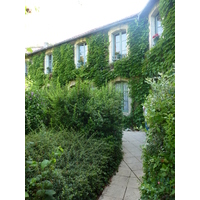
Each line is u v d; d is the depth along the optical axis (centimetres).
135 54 743
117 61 821
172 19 473
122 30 841
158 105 142
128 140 534
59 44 1141
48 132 287
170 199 120
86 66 969
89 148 271
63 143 260
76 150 261
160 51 576
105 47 902
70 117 334
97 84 902
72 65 1068
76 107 334
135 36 750
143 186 151
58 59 1154
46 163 160
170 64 498
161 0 523
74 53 1070
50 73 1209
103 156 268
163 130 141
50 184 154
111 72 852
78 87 361
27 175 159
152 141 157
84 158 246
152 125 153
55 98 347
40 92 412
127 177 289
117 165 329
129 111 794
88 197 205
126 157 386
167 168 123
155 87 157
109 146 311
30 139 237
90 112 327
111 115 346
